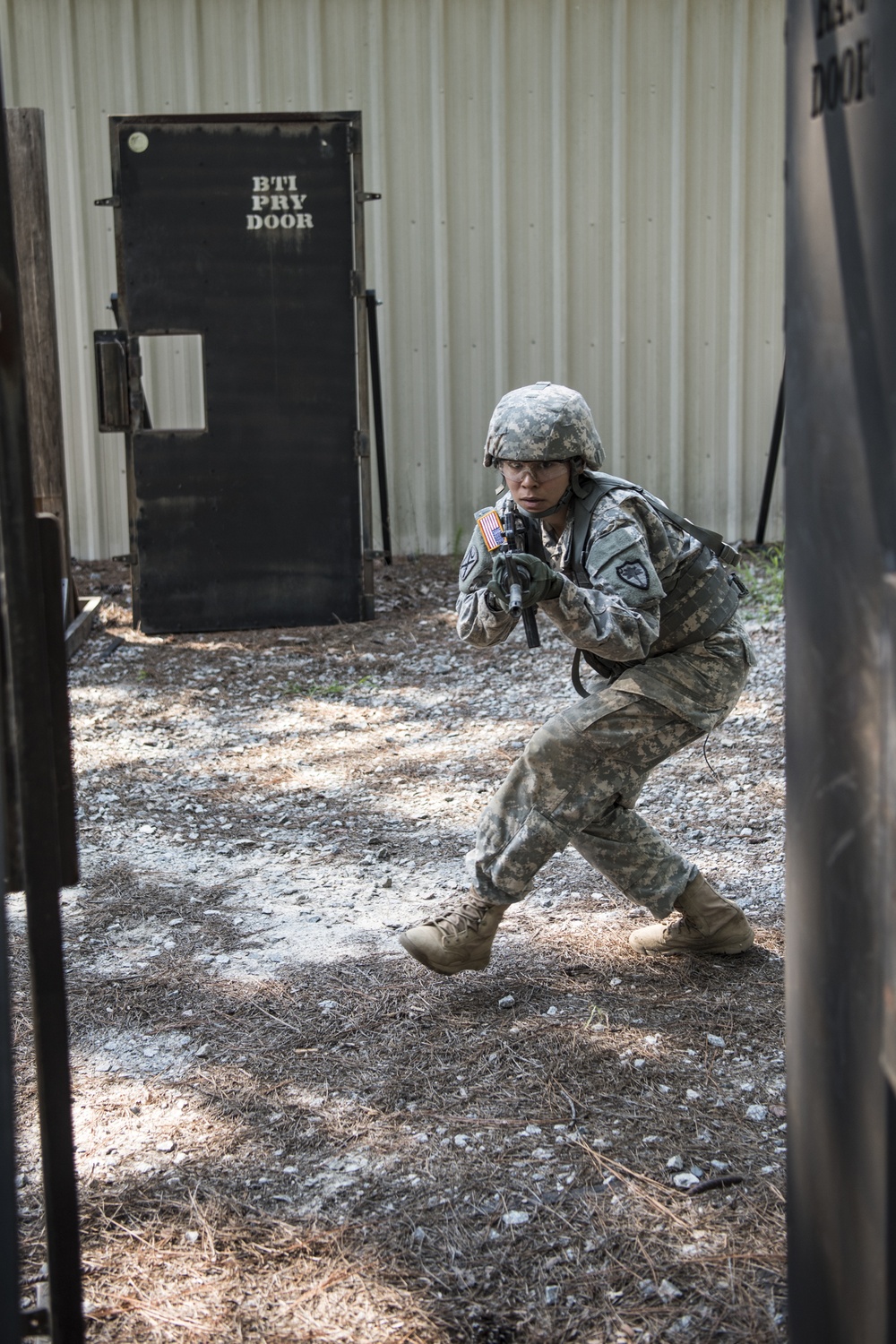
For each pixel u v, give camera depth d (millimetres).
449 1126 2615
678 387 9141
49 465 7102
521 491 2713
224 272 7105
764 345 9164
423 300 8945
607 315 9062
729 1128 2586
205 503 7332
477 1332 2047
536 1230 2285
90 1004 3184
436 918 3023
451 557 9180
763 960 3324
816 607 1510
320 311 7207
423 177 8805
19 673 1696
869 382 1337
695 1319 2061
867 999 1400
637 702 2877
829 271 1432
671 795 4684
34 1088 2789
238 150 6988
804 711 1562
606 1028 2986
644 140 8852
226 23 8555
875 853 1365
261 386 7242
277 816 4582
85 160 8703
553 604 2553
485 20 8617
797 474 1559
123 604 8086
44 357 6992
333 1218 2334
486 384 9086
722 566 2996
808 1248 1621
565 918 3637
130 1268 2207
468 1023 3029
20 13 8477
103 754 5375
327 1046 2947
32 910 1726
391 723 5766
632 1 8648
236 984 3277
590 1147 2529
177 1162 2514
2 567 1690
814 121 1461
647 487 9281
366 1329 2059
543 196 8875
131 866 4117
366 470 7484
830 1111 1525
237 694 6281
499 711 5898
